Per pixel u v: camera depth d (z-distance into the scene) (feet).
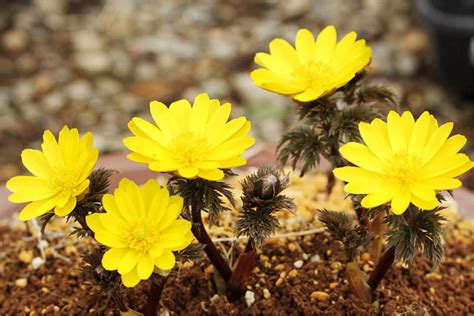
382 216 1.41
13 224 1.64
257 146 1.80
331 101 1.37
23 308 1.44
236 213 1.55
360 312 1.35
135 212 1.20
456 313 1.42
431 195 1.18
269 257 1.47
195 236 1.31
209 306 1.39
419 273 1.46
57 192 1.21
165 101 3.47
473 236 1.59
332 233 1.33
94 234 1.22
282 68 1.38
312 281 1.42
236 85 3.50
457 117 3.30
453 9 3.05
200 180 1.23
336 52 1.36
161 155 1.21
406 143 1.24
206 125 1.26
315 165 1.35
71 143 1.23
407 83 3.52
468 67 3.20
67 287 1.46
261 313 1.37
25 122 3.35
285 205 1.25
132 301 1.39
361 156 1.24
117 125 3.32
